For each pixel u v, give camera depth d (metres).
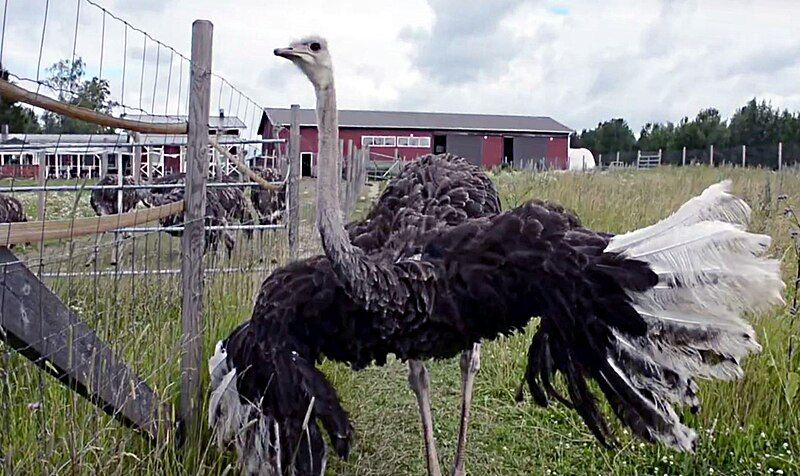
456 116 48.09
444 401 4.46
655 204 9.40
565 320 2.77
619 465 3.56
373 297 2.67
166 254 4.98
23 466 2.50
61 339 2.53
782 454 3.44
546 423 4.10
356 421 4.06
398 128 43.78
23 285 2.38
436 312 2.77
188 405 3.18
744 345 2.63
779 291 2.58
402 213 3.38
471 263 2.79
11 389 2.92
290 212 5.52
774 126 53.53
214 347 3.71
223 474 2.79
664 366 2.73
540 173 15.52
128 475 2.71
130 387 2.85
